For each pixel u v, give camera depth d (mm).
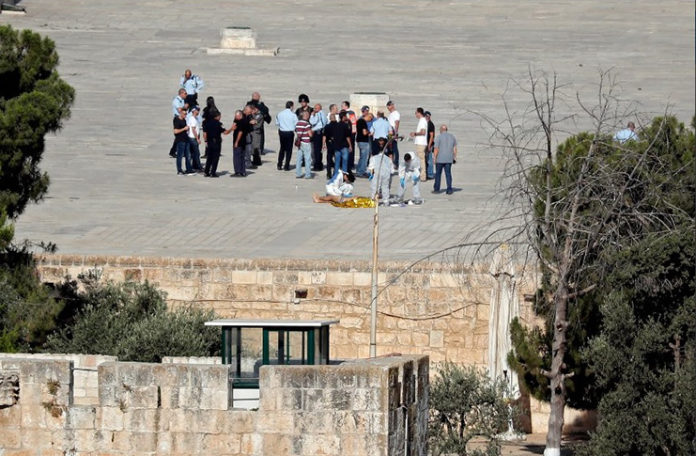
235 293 138625
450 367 123250
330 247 153625
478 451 113188
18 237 157875
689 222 117938
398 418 80688
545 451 118562
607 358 111812
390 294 135375
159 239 158125
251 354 90750
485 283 133000
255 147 198000
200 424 79875
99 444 80812
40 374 81438
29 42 134125
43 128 131500
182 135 192500
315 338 90438
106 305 131500
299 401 78938
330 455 78750
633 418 110688
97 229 162500
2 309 125875
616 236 119188
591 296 120562
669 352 113625
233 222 166250
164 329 120562
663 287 113938
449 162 179875
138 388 80438
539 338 124812
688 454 108500
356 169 194875
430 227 161125
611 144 126812
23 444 81438
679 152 128375
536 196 124500
